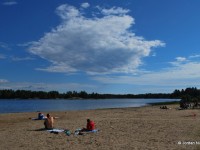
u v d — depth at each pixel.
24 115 43.50
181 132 21.66
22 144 17.77
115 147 16.28
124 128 24.48
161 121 29.70
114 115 41.34
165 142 17.62
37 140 19.08
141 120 31.20
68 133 21.09
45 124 24.94
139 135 20.55
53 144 17.52
